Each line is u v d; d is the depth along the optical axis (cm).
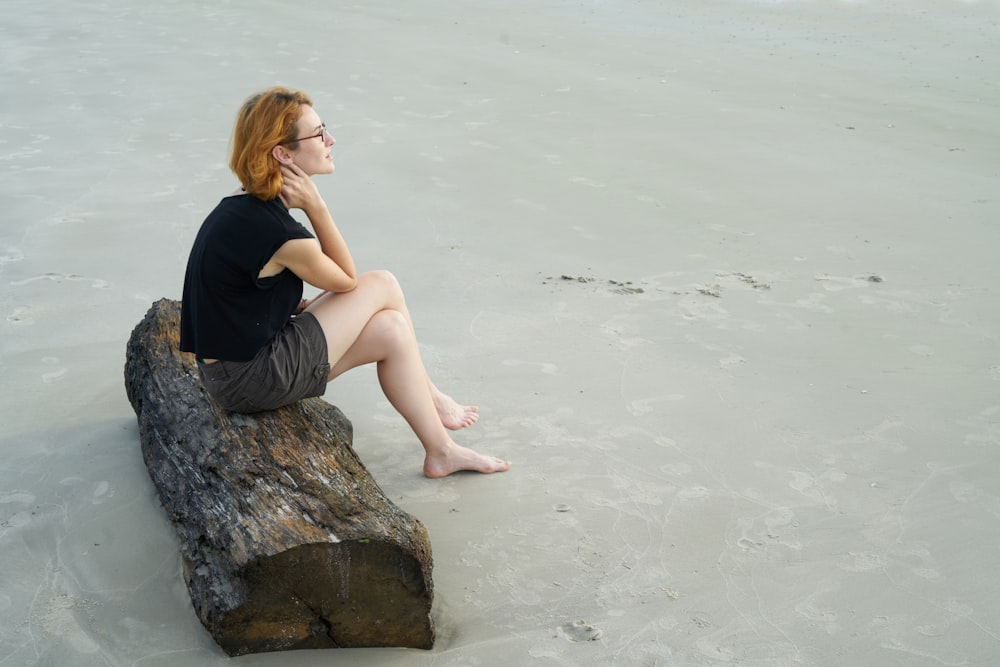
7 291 509
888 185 683
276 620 263
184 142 773
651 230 605
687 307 496
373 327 325
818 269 544
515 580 298
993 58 1064
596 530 321
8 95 903
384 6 1386
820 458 361
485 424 389
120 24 1235
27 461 356
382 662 266
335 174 703
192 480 294
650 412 396
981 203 643
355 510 272
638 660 263
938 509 328
